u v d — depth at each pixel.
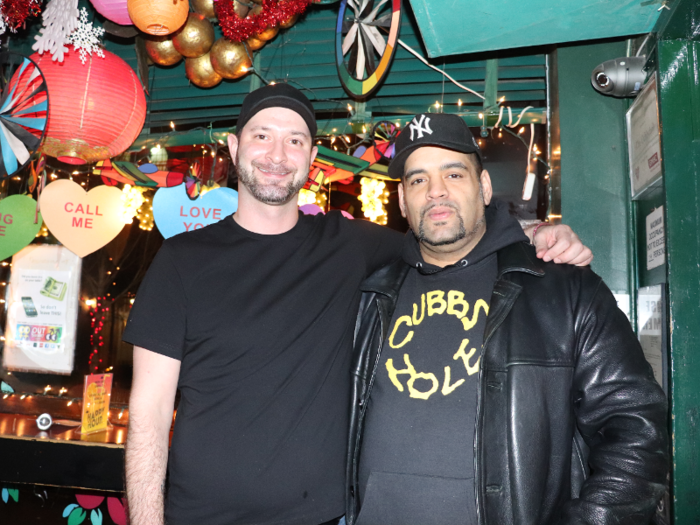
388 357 1.40
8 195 2.81
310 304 1.44
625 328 1.26
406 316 1.43
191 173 2.38
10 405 2.81
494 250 1.40
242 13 2.15
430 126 1.42
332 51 2.49
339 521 1.43
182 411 1.40
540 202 2.37
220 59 2.28
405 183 1.49
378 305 1.46
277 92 1.51
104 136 1.98
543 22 1.77
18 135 1.88
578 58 2.13
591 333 1.26
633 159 1.96
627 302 2.00
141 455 1.32
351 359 1.50
